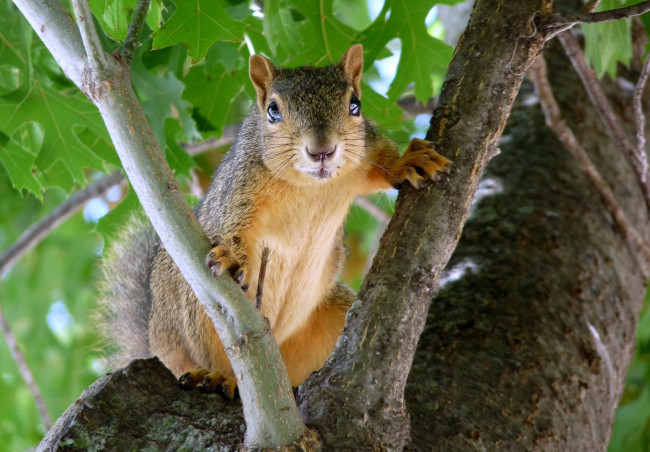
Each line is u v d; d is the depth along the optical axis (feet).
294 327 33.22
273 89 30.73
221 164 34.73
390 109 37.42
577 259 31.53
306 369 34.71
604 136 37.27
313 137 28.09
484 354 26.94
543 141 36.88
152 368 22.39
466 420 24.02
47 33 20.36
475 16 25.23
